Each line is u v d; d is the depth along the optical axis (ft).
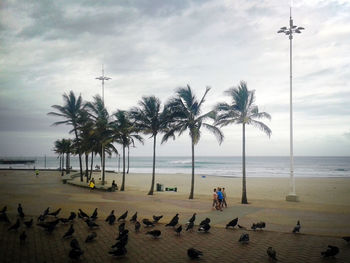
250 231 49.90
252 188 143.64
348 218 60.39
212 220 58.29
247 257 36.68
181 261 35.35
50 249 39.42
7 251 38.55
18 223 47.70
